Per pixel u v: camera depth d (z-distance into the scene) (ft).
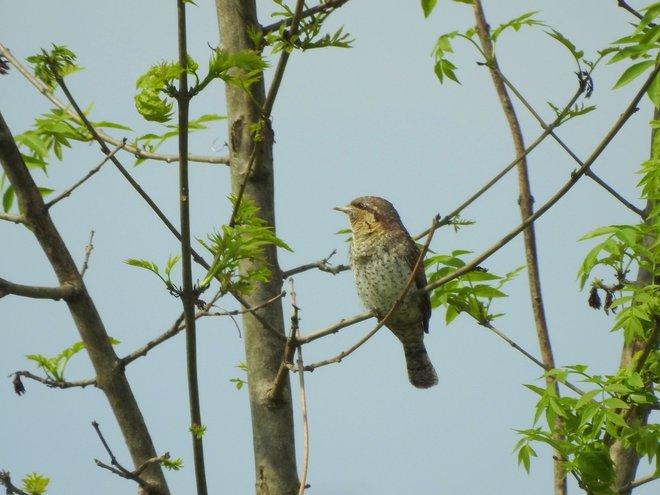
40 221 30.17
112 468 27.12
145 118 25.08
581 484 31.86
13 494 26.73
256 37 26.94
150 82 23.32
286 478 31.78
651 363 34.37
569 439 32.58
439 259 38.52
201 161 33.81
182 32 23.17
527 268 35.55
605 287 35.01
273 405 32.01
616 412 33.19
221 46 31.81
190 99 23.79
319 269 35.19
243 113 32.68
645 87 28.30
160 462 27.45
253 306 32.68
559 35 31.81
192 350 26.03
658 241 32.94
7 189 31.86
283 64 26.32
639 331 32.01
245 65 23.77
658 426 32.24
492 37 33.60
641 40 31.55
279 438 31.96
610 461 31.42
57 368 30.96
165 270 25.58
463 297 37.55
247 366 32.83
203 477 26.55
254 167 32.35
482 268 36.96
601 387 32.04
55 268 30.35
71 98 26.63
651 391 34.32
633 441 32.30
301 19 26.94
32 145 31.65
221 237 25.72
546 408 32.07
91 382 30.48
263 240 26.45
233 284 26.27
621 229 32.48
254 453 32.17
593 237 32.65
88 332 30.27
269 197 32.81
